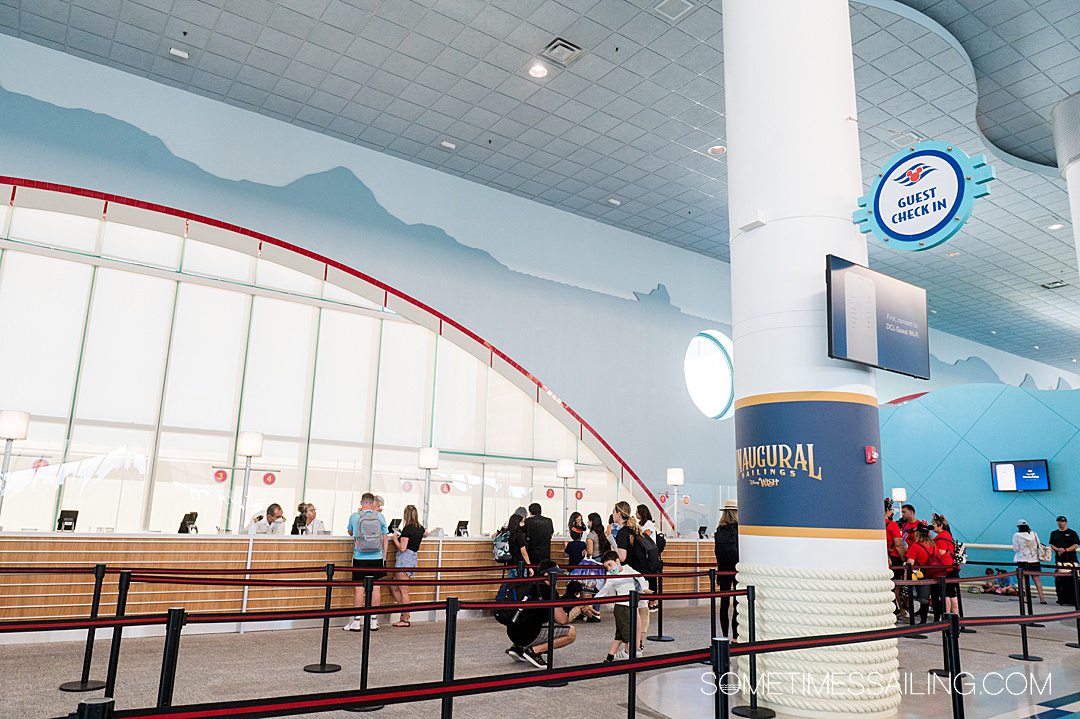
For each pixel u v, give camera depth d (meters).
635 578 5.84
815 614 4.36
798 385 4.62
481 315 11.90
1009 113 9.99
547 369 12.50
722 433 14.75
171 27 8.43
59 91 8.79
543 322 12.61
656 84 9.48
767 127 4.98
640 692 4.68
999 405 13.23
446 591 8.23
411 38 8.65
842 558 4.42
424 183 11.70
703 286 15.23
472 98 9.85
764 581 4.57
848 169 4.95
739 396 4.96
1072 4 7.81
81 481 10.32
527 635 5.43
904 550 8.62
